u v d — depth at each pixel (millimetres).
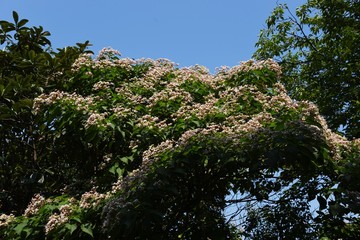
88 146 6496
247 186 5938
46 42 8508
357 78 10547
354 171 5129
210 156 4871
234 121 5410
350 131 9805
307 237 6266
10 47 8273
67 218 4957
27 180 6992
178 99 6094
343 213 5066
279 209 6445
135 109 5988
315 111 5324
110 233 4602
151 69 7117
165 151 4977
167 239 5457
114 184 5426
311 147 4555
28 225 5336
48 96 6219
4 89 6926
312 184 6027
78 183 6582
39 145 7480
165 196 5137
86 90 6820
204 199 5688
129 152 6023
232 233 6359
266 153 4504
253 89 5871
